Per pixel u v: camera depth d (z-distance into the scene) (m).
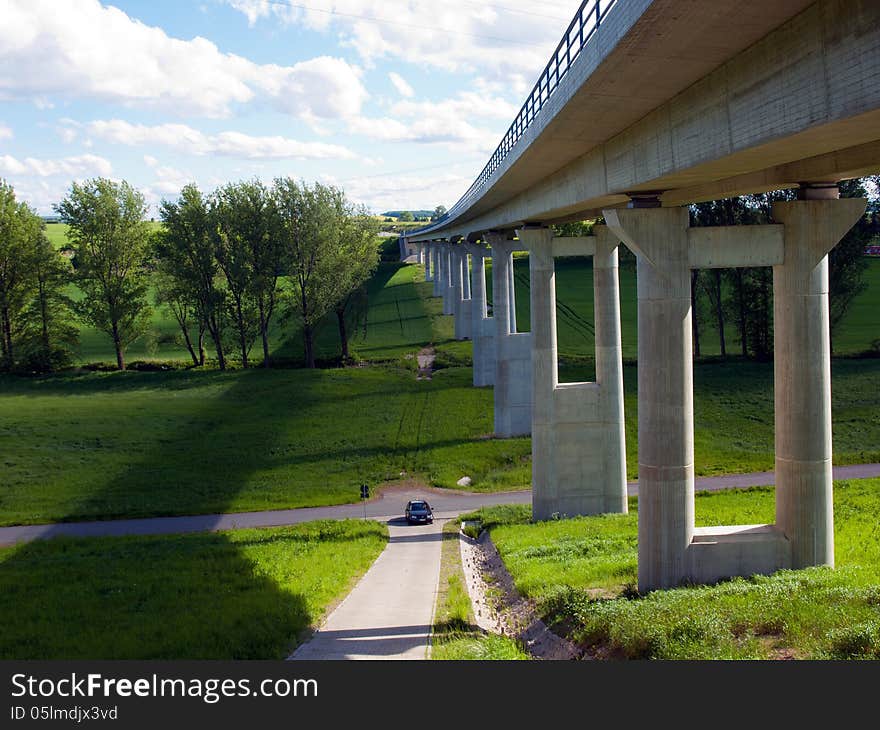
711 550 21.83
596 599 21.47
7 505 50.31
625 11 12.89
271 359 96.12
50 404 73.62
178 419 68.75
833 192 21.44
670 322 21.52
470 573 29.84
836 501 34.19
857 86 10.59
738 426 59.66
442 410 68.69
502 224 49.31
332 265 87.31
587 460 39.12
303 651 17.86
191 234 89.06
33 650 18.28
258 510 48.75
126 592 25.42
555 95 19.47
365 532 39.59
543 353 38.91
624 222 21.30
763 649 15.05
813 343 21.34
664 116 18.31
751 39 13.30
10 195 86.94
